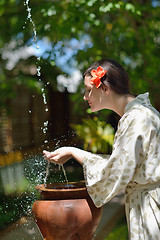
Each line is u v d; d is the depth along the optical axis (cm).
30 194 452
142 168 157
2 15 548
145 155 157
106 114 526
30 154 829
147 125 158
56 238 170
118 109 173
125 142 158
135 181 159
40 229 177
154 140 158
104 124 568
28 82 575
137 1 577
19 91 870
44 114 1009
